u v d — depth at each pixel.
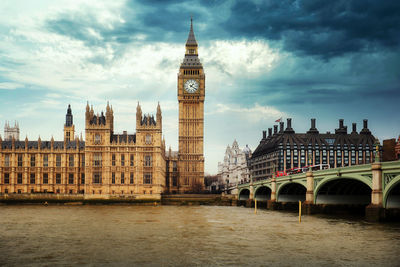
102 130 186.12
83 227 88.50
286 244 66.81
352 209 119.50
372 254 58.78
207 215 119.44
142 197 183.25
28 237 74.56
